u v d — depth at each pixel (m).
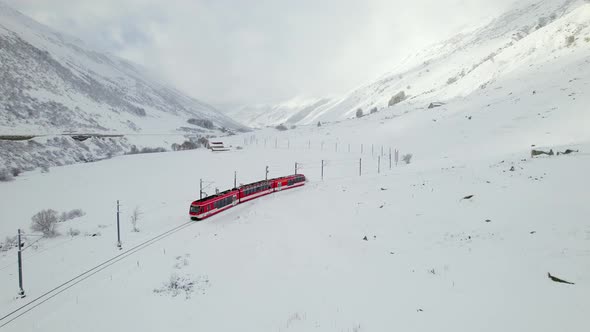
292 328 16.05
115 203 52.97
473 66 194.12
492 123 81.38
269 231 32.12
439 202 31.45
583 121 59.09
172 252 28.48
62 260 27.97
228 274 23.42
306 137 147.62
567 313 13.04
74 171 80.25
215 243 29.98
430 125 106.25
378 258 23.33
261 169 80.50
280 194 52.69
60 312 19.86
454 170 42.34
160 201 53.25
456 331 13.53
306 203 42.00
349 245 26.70
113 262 27.06
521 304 14.34
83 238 33.62
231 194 45.88
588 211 21.28
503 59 144.50
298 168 80.50
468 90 140.25
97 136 130.62
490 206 27.16
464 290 16.66
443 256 21.42
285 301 18.98
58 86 187.88
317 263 23.88
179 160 93.38
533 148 46.72
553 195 25.36
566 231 19.88
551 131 60.69
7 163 85.88
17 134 112.19
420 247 23.81
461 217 26.94
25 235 36.22
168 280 23.05
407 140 101.19
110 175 75.19
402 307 16.30
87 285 23.27
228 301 19.72
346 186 48.44
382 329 14.73
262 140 159.88
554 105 73.12
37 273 25.81
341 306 17.52
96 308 20.00
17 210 51.34
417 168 54.00
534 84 94.00
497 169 36.75
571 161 32.50
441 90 168.88
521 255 18.81
